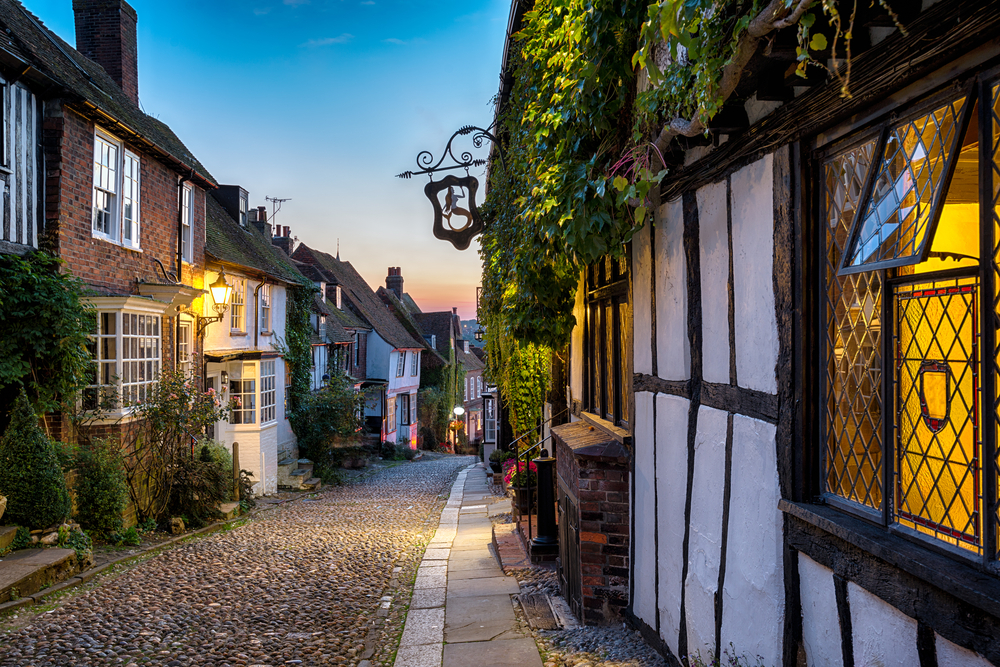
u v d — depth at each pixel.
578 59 4.15
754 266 3.16
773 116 2.87
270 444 18.09
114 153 10.63
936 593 1.99
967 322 2.02
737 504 3.36
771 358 2.99
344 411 22.05
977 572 1.91
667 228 4.49
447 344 45.44
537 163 5.72
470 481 20.03
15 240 8.50
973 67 1.89
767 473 3.03
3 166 8.27
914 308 2.24
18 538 7.43
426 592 7.20
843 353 2.62
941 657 2.00
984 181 1.87
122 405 10.06
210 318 14.96
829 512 2.62
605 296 6.35
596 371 6.81
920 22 1.96
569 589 6.27
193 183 13.82
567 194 4.55
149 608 6.46
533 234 5.77
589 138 4.96
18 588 6.44
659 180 3.45
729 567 3.46
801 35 2.10
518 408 10.98
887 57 2.13
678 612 4.25
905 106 2.22
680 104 3.23
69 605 6.39
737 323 3.37
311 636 5.85
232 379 17.25
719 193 3.60
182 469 11.26
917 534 2.19
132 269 11.07
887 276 2.33
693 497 3.99
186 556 8.90
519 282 6.94
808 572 2.75
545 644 5.25
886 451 2.33
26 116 8.69
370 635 5.87
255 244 20.08
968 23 1.80
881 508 2.36
